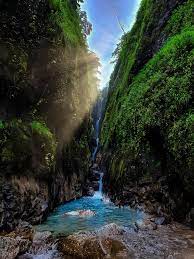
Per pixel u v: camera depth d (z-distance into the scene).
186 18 13.83
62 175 13.74
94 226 9.47
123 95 19.17
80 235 7.64
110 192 15.77
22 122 10.02
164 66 11.54
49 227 9.23
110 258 6.85
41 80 11.21
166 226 9.47
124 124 14.38
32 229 8.16
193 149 8.77
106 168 18.61
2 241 6.70
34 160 10.11
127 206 13.08
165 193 11.08
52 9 11.17
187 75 9.75
